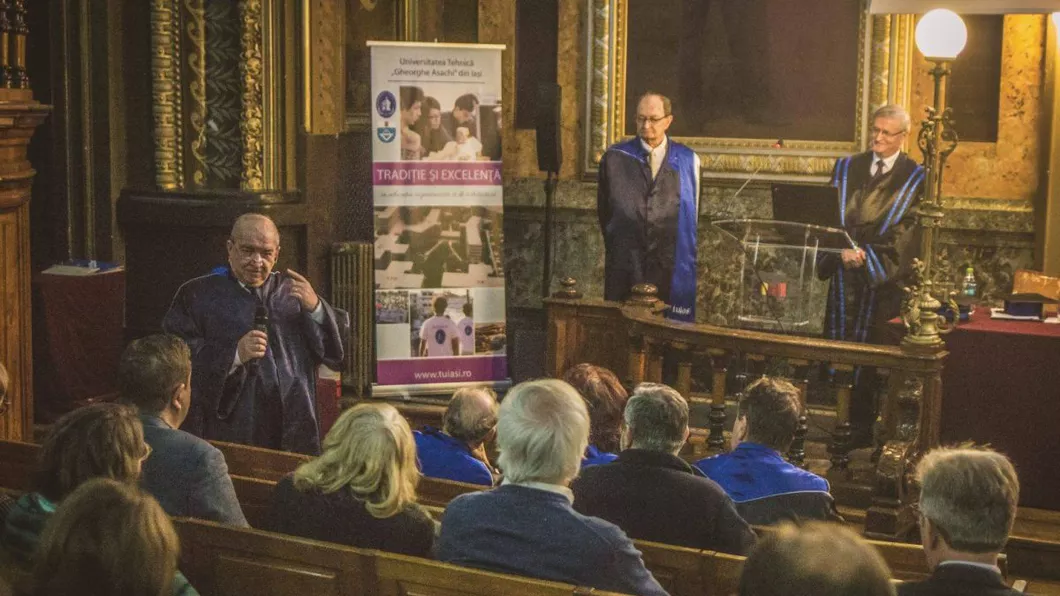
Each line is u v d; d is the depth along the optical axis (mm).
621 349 8078
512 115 11758
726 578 3693
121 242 9492
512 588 3211
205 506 4059
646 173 9945
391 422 3768
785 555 1902
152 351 4258
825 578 1865
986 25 10438
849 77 10844
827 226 8914
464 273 9562
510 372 10953
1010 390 6871
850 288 9102
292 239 9789
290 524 3756
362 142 10391
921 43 6996
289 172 9711
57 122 9344
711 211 11234
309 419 6047
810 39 10906
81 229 9430
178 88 9352
